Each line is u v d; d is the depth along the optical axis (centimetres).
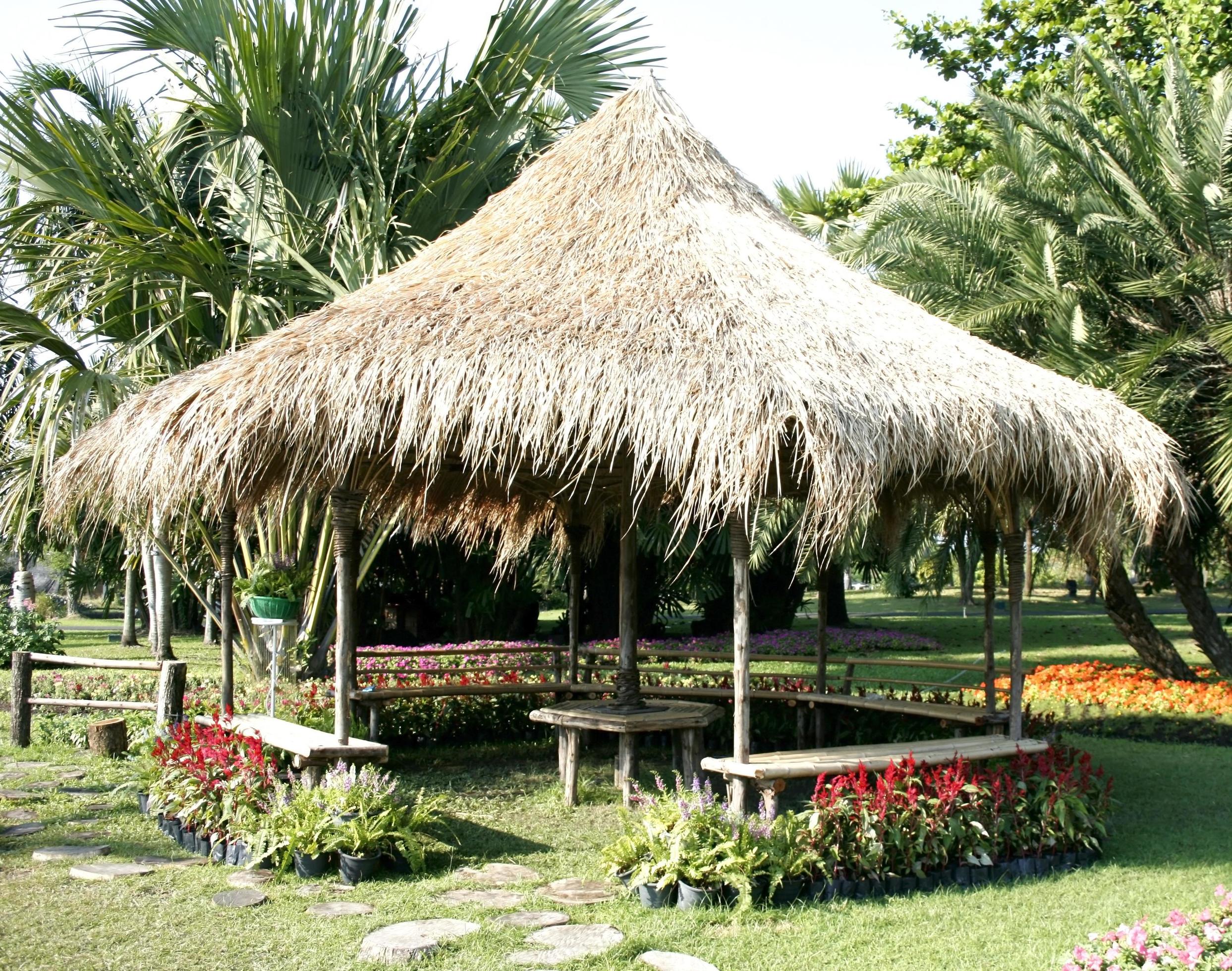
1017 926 473
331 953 433
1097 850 590
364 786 567
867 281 741
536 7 1120
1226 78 1038
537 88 1160
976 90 1148
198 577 1560
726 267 654
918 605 3488
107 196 991
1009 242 1122
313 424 577
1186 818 684
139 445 627
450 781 820
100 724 866
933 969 421
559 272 670
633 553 777
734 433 509
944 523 1084
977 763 629
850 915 486
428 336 591
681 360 557
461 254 735
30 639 1648
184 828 602
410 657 1080
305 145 1060
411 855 547
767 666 1562
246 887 522
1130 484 629
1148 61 1628
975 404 562
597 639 1833
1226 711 990
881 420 518
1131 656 1606
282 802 564
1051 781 586
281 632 793
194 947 439
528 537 1040
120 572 2114
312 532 1186
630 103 808
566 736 771
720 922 475
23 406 905
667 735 1003
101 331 1018
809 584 1502
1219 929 385
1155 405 980
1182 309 1070
